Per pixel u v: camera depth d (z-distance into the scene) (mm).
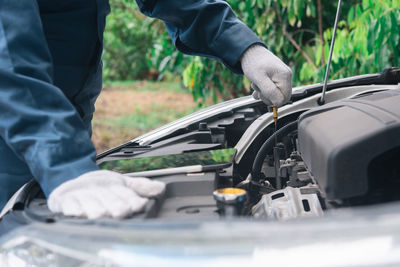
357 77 1776
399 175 918
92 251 659
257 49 1408
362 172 863
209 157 1220
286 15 3477
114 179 885
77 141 979
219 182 1124
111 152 1416
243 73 1479
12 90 987
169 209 953
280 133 1400
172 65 3945
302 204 1030
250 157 1533
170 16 1492
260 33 3354
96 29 1443
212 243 614
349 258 585
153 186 902
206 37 1477
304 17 3646
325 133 976
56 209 848
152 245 630
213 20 1456
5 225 868
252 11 3389
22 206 966
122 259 637
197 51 1547
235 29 1422
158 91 9445
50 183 913
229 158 1200
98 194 833
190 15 1469
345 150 861
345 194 870
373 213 601
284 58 3775
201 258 612
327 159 881
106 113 7949
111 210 789
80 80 1469
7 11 1035
